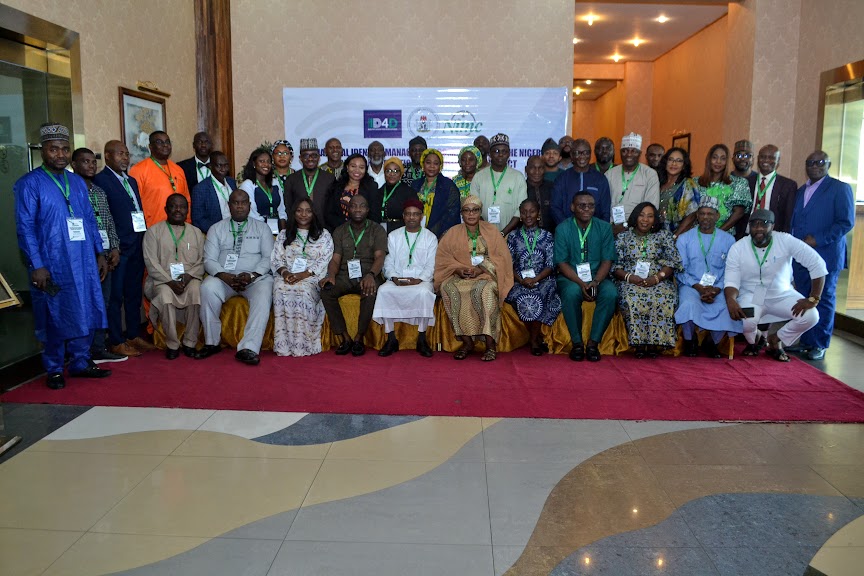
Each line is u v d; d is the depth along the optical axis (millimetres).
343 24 7188
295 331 5117
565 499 2846
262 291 5117
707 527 2627
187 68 7121
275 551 2447
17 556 2422
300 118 7156
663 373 4699
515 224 5598
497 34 7160
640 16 10031
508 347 5336
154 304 5086
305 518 2682
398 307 5078
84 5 5211
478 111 7141
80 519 2682
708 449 3375
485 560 2393
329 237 5312
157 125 6445
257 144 7391
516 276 5223
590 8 9555
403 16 7168
